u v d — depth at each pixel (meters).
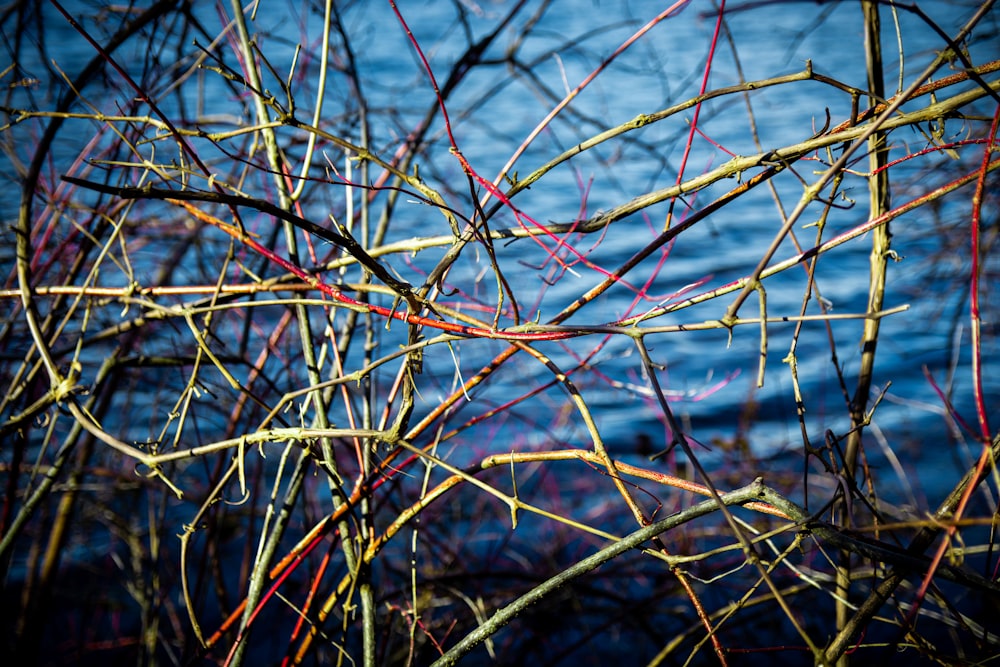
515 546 4.84
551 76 8.99
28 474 4.50
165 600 4.39
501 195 2.05
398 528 2.28
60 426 4.43
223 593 3.67
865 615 1.83
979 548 2.17
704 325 1.77
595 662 4.11
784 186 9.38
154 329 3.89
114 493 4.27
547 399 5.56
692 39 7.55
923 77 1.57
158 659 4.27
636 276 7.54
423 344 1.95
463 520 5.05
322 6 3.36
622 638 4.22
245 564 3.70
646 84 8.73
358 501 2.33
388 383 4.82
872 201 2.43
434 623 3.62
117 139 3.04
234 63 3.64
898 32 2.07
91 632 4.50
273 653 4.14
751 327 7.32
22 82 2.80
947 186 1.82
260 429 2.03
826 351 6.95
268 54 4.57
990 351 6.21
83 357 4.10
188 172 2.27
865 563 3.01
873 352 2.41
